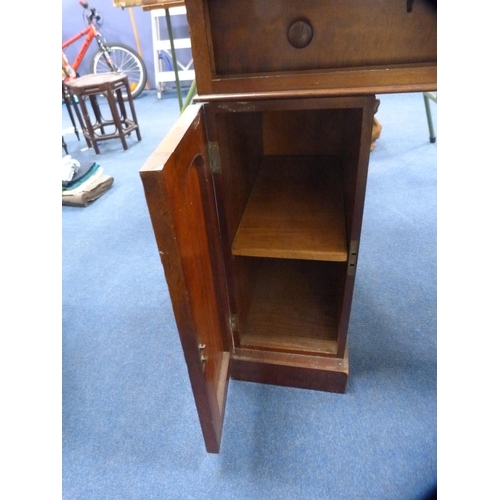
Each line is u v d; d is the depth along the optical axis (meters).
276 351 0.98
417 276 1.32
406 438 0.88
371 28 0.55
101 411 0.99
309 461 0.85
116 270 1.48
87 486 0.84
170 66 3.62
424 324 1.15
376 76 0.58
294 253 0.80
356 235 0.74
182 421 0.95
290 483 0.81
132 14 3.44
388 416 0.92
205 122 0.66
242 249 0.82
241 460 0.86
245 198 0.95
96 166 2.06
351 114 0.81
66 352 1.16
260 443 0.89
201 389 0.66
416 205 1.69
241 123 0.87
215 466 0.85
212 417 0.73
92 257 1.56
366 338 1.12
